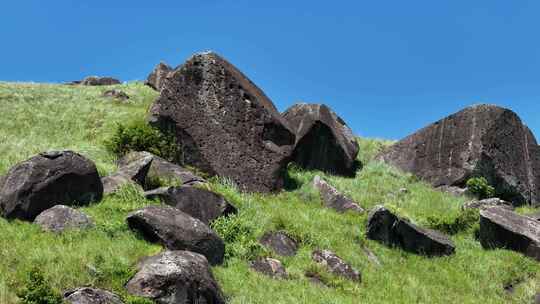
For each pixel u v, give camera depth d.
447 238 20.41
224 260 14.20
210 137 21.94
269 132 22.64
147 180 17.61
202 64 22.73
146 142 21.09
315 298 12.89
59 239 12.34
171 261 11.02
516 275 18.36
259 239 16.05
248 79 24.80
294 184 23.41
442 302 15.48
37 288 9.24
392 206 22.47
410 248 19.22
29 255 11.09
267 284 13.14
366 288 15.07
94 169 15.22
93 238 12.74
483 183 25.78
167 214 13.73
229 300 11.77
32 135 23.83
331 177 25.55
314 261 15.72
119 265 11.33
